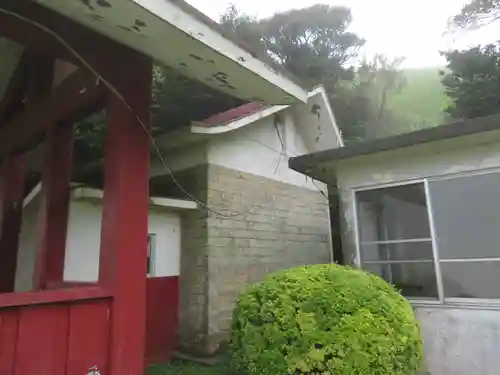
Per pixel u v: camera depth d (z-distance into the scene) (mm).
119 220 2291
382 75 20578
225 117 6082
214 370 4492
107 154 2445
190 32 2139
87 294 2141
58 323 2047
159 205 5078
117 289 2238
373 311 3365
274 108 6355
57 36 2191
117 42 2336
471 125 3584
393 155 4371
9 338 1875
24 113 3477
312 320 3328
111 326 2219
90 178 6152
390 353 3174
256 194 6383
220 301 5402
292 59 15508
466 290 3914
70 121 3023
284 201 6891
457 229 4016
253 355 3443
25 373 1902
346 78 16766
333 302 3396
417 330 3486
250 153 6457
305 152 7812
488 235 3852
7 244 3855
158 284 5316
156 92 9352
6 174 3951
